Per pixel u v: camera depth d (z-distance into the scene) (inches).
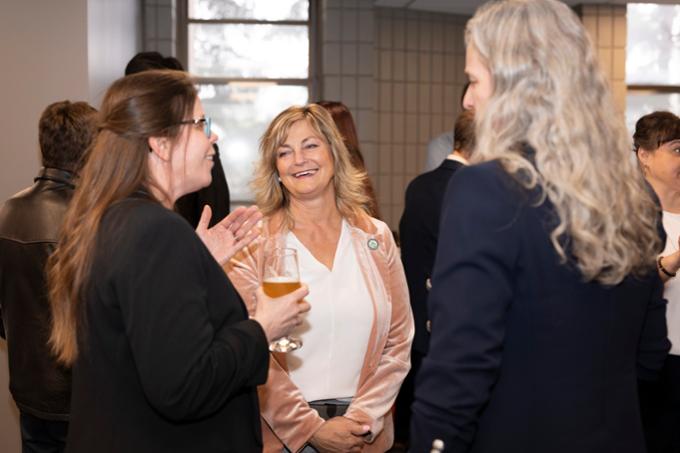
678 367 95.0
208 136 56.4
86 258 50.8
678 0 236.1
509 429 47.4
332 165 82.0
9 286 86.4
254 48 249.0
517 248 45.7
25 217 85.2
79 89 149.8
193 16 245.9
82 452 51.4
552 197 45.4
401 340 81.5
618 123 47.8
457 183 47.1
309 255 79.8
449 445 45.8
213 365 48.8
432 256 109.5
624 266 46.6
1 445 131.3
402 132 252.8
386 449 81.0
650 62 258.7
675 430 98.3
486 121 47.8
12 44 147.9
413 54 253.1
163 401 47.6
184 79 55.2
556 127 45.8
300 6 250.2
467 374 44.9
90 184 52.9
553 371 46.9
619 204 46.7
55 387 85.7
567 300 46.5
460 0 239.0
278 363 76.8
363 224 83.0
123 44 196.1
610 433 47.9
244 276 78.5
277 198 82.5
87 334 51.2
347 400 78.5
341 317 78.1
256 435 56.3
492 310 45.2
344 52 241.3
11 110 148.0
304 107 83.4
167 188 54.9
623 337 49.2
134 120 52.6
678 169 93.5
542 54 46.6
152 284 48.1
